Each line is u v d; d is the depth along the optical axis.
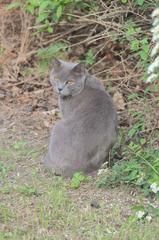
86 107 11.52
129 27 13.66
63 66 11.88
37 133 13.08
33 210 10.02
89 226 9.59
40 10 14.04
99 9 14.74
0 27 15.98
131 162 11.08
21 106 14.18
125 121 13.16
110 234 9.33
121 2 14.32
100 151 11.25
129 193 10.59
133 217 9.62
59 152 11.23
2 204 10.14
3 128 13.27
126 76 14.01
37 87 14.82
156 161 10.75
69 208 10.05
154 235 9.25
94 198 10.43
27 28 15.36
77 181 10.80
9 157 11.99
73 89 11.69
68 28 15.36
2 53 15.66
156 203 10.20
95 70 14.64
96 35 14.55
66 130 11.31
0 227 9.50
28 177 11.21
